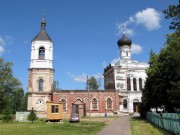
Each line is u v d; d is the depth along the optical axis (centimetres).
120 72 8538
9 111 5309
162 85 4191
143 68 8612
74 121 5134
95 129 3450
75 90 7544
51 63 7694
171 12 1723
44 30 7938
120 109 7969
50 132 3009
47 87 7550
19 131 3134
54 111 5222
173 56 2067
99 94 7619
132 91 8306
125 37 9200
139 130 3112
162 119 3231
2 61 7069
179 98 2497
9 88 6981
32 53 7681
